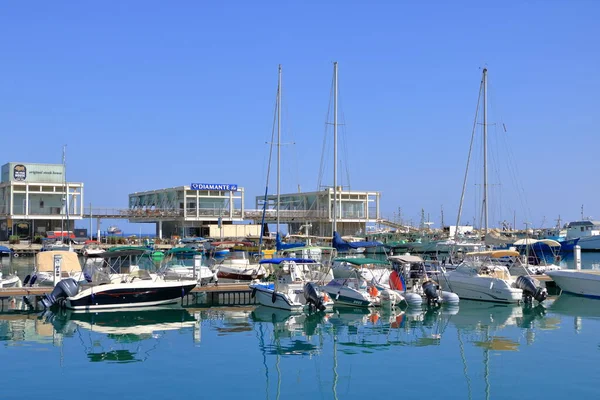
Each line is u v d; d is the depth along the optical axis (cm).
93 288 3388
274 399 1883
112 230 11044
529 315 3303
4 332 2861
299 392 1955
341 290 3666
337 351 2500
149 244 8581
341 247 4750
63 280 3400
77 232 9575
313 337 2778
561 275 4062
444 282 3972
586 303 3725
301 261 3847
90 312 3403
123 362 2308
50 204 9706
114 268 3750
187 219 10388
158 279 3662
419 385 2017
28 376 2105
